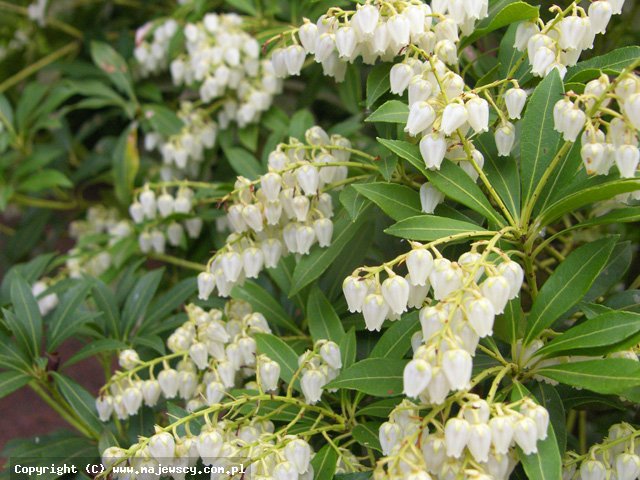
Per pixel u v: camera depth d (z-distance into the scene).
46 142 1.14
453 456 0.51
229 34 0.82
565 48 0.59
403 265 0.69
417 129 0.57
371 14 0.59
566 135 0.55
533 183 0.60
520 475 0.60
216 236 0.85
